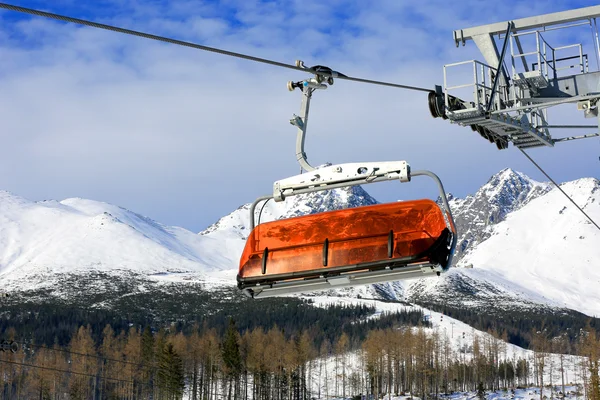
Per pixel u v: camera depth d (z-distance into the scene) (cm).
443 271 1227
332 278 1262
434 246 1215
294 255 1295
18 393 16012
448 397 19975
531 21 1888
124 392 16550
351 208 1274
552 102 1856
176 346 17400
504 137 2027
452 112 1823
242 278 1303
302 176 1294
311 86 1324
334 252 1270
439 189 1227
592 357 18912
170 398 14775
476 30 1922
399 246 1238
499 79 1906
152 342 16788
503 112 1838
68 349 19550
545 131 2022
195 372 16788
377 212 1268
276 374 17350
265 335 19925
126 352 17788
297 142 1312
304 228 1305
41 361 16600
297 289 1296
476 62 1833
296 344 18400
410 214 1255
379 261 1233
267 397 16925
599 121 1861
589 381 18088
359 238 1270
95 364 17025
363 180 1243
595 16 1838
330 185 1281
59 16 1053
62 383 16825
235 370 16125
